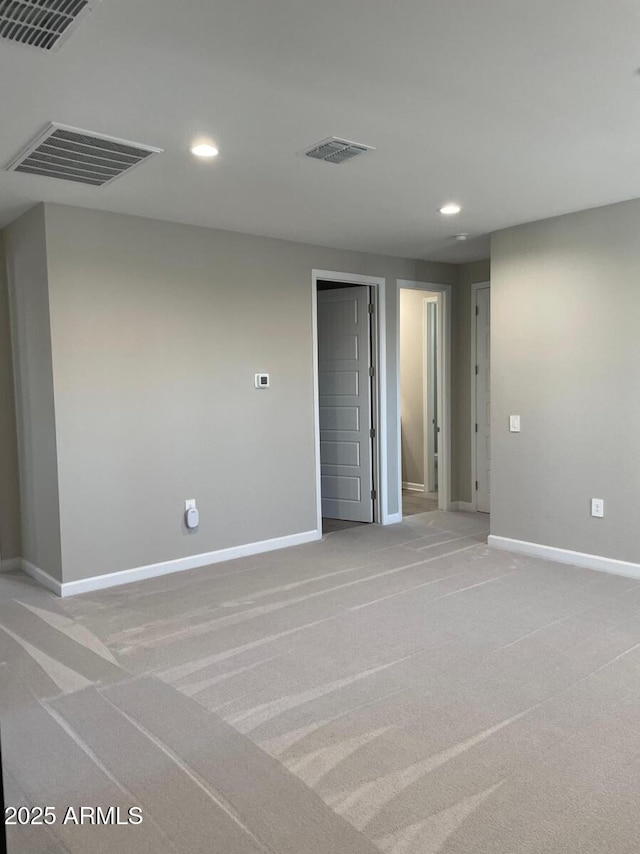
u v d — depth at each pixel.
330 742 2.49
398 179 3.75
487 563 4.84
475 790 2.19
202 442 4.89
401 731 2.56
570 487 4.77
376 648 3.34
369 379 6.16
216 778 2.28
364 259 5.93
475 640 3.41
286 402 5.38
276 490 5.34
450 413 6.83
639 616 3.72
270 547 5.32
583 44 2.30
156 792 2.21
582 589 4.20
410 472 8.22
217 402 4.96
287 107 2.76
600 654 3.22
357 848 1.94
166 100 2.67
